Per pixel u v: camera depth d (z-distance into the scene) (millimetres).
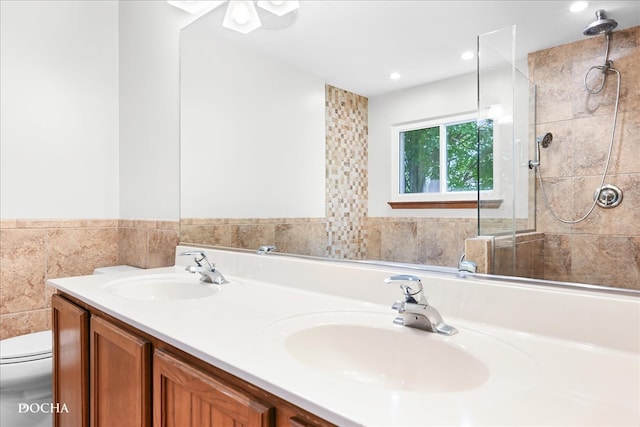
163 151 2021
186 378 816
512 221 917
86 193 2301
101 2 2375
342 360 904
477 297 907
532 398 557
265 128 1537
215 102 1723
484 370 684
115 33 2422
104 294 1254
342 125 1304
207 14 1767
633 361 687
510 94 927
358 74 1262
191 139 1834
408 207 1132
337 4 1316
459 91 1027
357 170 1257
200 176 1791
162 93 2029
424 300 873
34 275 2104
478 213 979
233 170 1643
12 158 2035
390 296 1071
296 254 1412
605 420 496
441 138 1064
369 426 482
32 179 2104
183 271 1715
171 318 977
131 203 2299
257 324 926
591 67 810
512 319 853
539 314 817
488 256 956
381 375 869
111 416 1093
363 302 1127
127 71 2352
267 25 1539
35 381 1617
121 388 1038
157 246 2064
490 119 964
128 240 2322
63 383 1363
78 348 1233
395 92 1173
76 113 2262
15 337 1839
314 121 1379
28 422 1663
